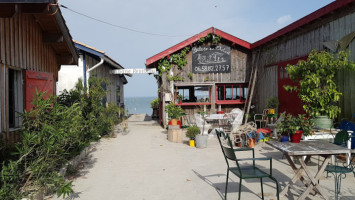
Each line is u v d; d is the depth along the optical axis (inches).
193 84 536.4
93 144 357.4
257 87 517.3
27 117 176.2
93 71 516.1
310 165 233.8
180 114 453.1
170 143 365.7
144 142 374.6
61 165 217.5
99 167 244.1
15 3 155.3
